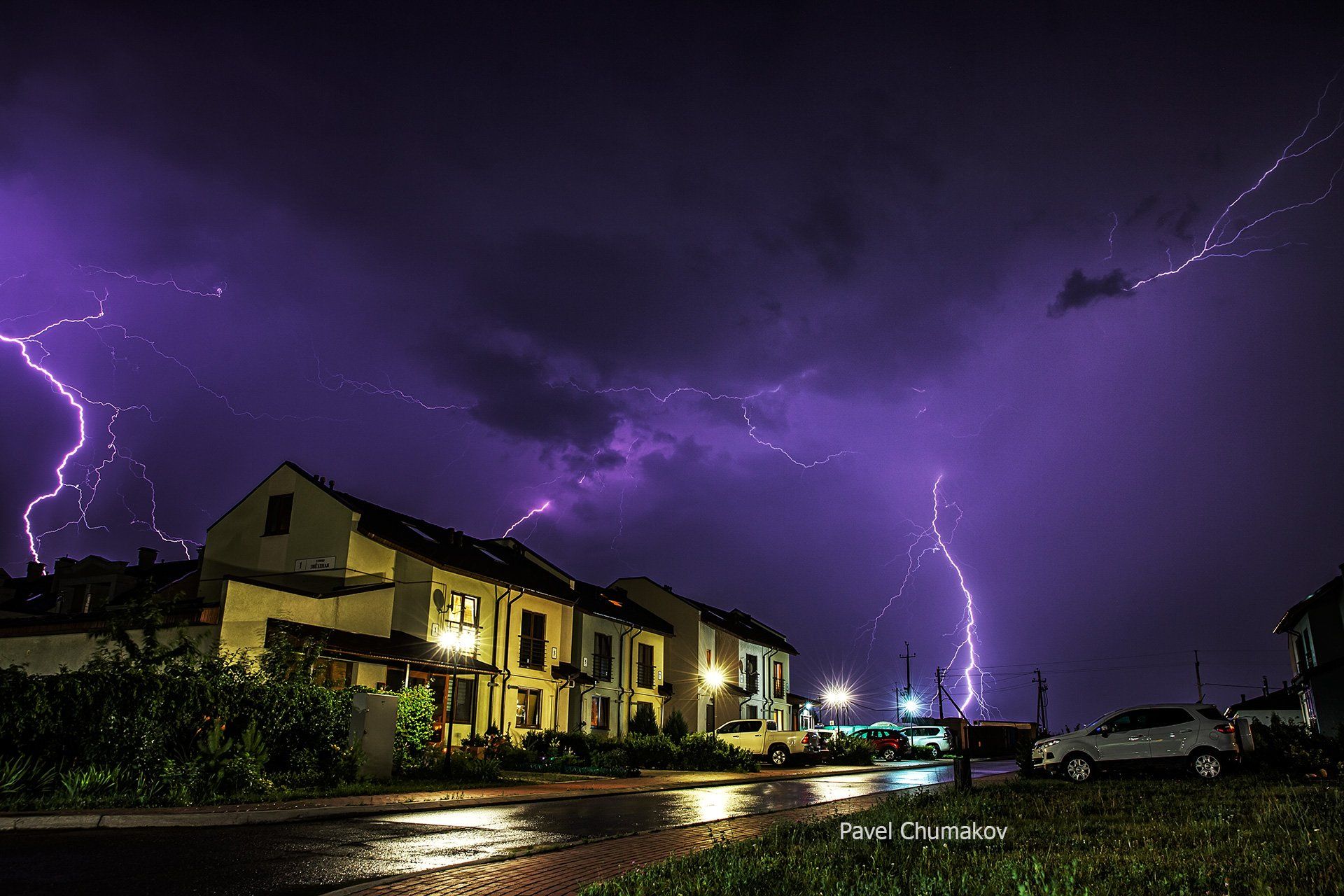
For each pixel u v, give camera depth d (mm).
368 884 7730
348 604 23266
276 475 27672
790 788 20844
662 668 39781
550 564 36844
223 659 16125
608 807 15258
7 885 7324
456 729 25750
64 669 13453
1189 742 17922
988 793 14766
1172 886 6598
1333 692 25797
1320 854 7500
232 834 10641
